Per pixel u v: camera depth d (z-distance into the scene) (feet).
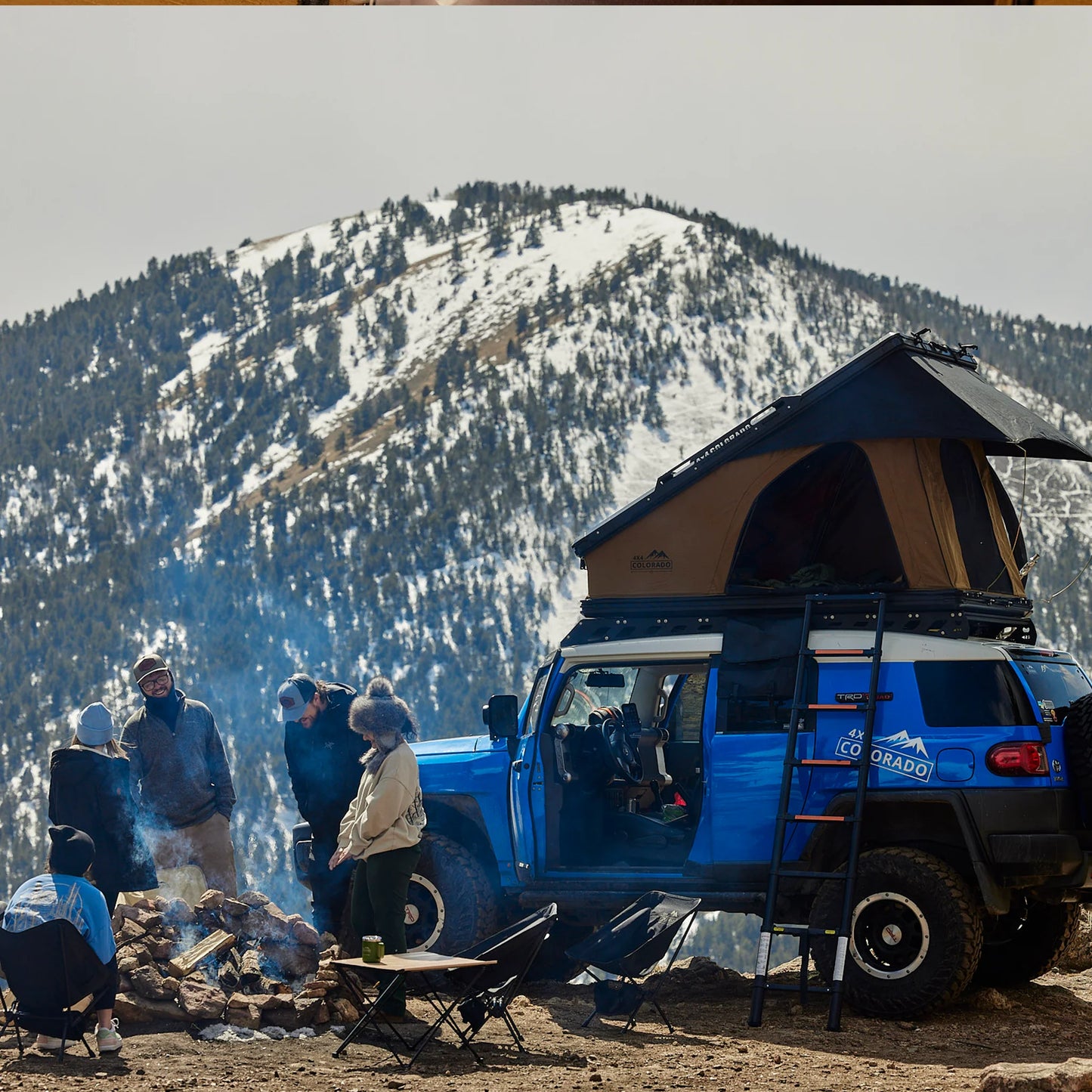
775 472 33.32
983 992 30.86
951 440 34.06
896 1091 22.26
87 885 25.36
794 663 31.71
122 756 29.71
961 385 33.04
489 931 33.99
